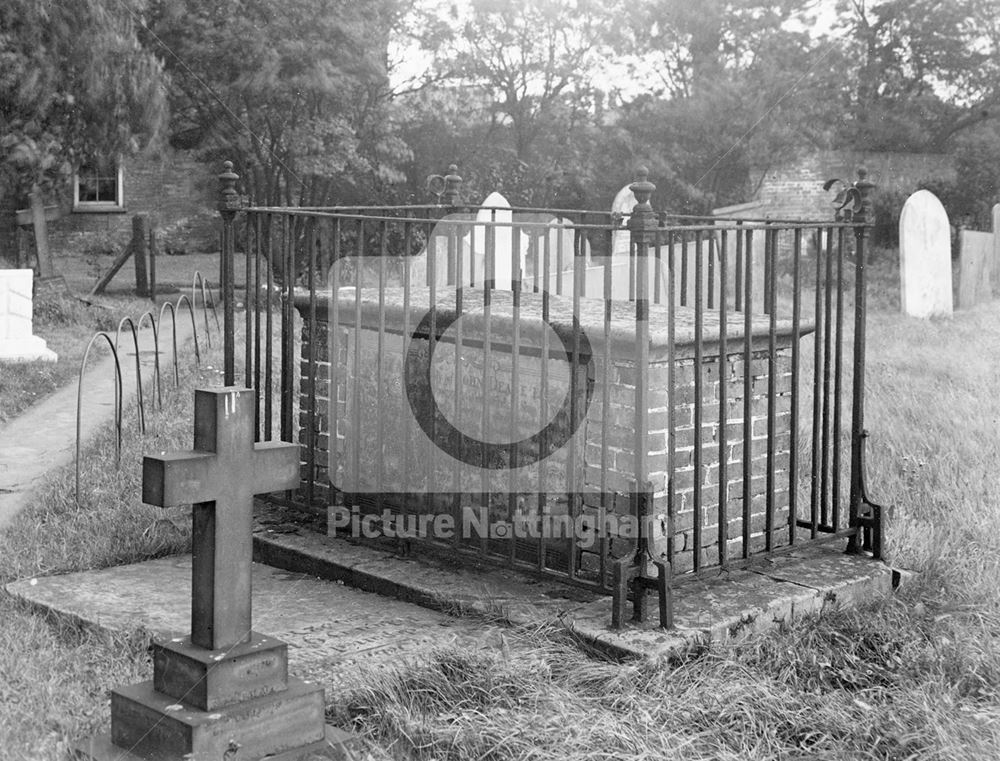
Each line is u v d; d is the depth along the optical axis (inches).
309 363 204.2
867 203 183.8
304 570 186.4
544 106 1022.4
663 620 149.7
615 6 979.9
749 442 165.2
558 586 169.2
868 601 174.2
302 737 119.3
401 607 168.4
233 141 805.2
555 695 134.8
